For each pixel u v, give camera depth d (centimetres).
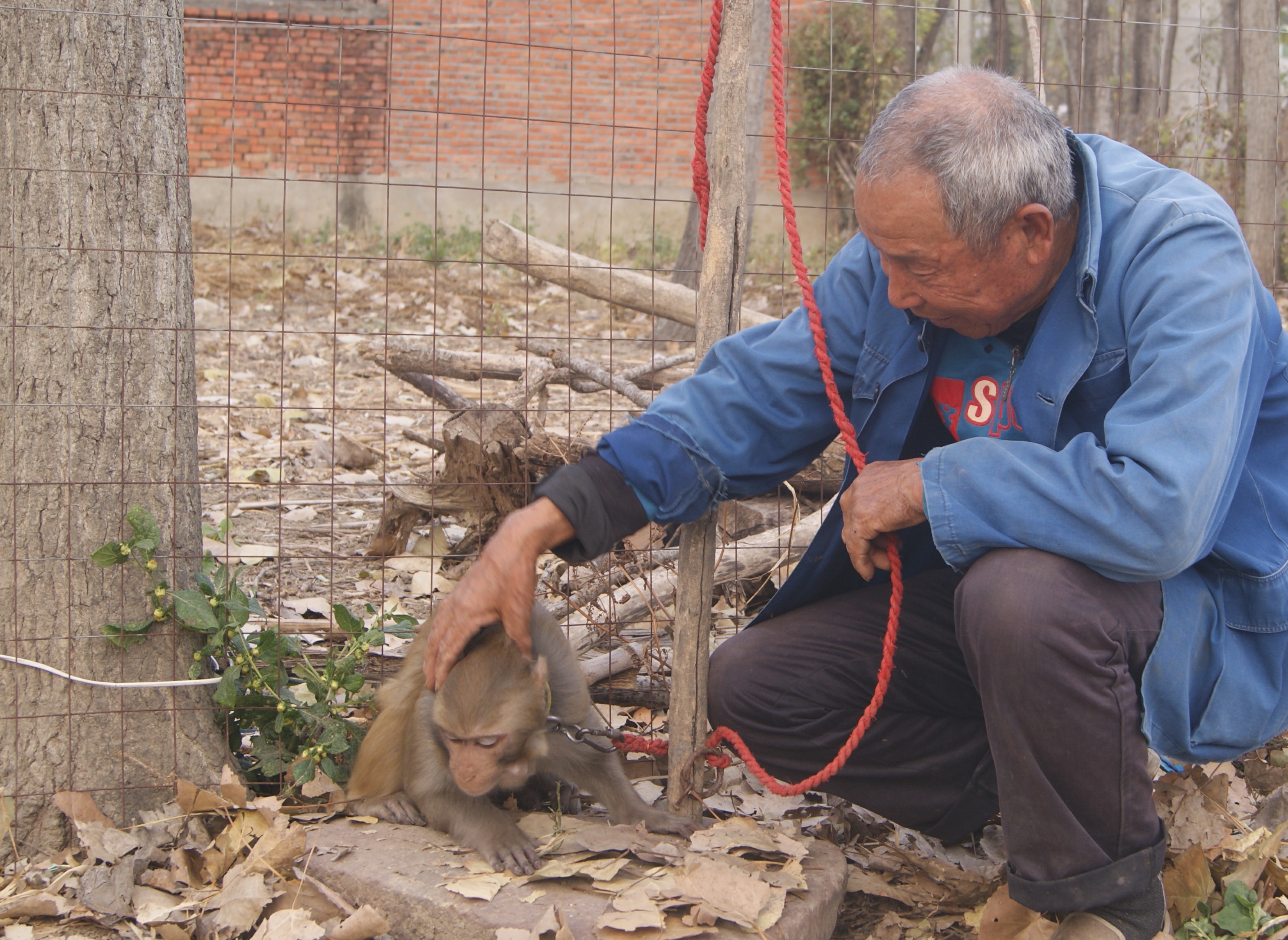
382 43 1458
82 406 289
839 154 1608
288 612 425
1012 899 245
